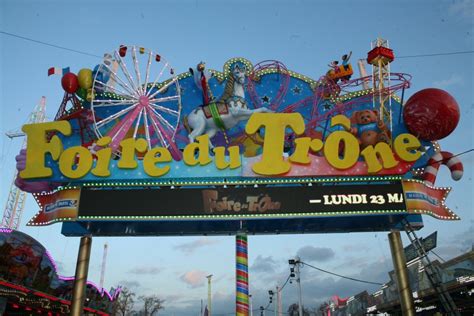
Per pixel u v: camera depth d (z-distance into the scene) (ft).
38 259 88.58
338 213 58.85
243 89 71.92
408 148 61.16
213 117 68.95
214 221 64.28
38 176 60.03
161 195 60.44
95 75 70.54
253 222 64.95
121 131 71.00
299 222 65.72
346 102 73.97
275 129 62.03
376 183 61.21
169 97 73.97
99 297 141.08
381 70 71.92
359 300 143.33
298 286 126.00
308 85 75.82
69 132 62.75
